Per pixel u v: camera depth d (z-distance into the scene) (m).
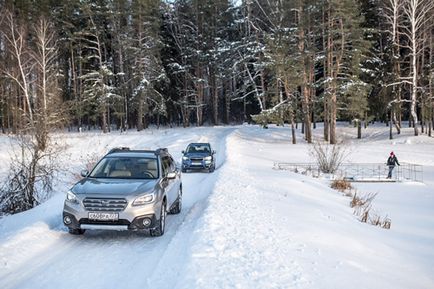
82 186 8.99
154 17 54.84
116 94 53.91
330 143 42.75
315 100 44.06
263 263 6.78
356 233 10.26
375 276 6.95
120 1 53.47
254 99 67.50
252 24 55.31
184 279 5.96
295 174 22.78
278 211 11.35
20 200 13.99
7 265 6.93
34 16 47.41
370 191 20.39
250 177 19.23
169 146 39.59
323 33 43.59
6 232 9.41
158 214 8.89
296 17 47.62
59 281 6.32
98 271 6.76
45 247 8.02
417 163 32.53
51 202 13.22
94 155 24.67
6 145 33.12
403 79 49.22
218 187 15.21
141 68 53.88
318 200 14.84
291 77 42.75
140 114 55.19
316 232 9.34
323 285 6.07
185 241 8.48
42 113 21.06
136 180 9.48
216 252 7.22
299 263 6.95
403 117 70.31
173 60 66.06
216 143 42.50
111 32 56.47
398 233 11.19
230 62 60.50
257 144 42.53
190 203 13.53
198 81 62.19
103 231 9.43
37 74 44.94
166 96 67.50
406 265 8.16
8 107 45.88
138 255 7.63
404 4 50.56
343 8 40.97
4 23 44.34
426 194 19.34
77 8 55.16
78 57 53.06
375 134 53.12
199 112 65.25
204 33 62.53
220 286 5.70
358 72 43.06
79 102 50.62
